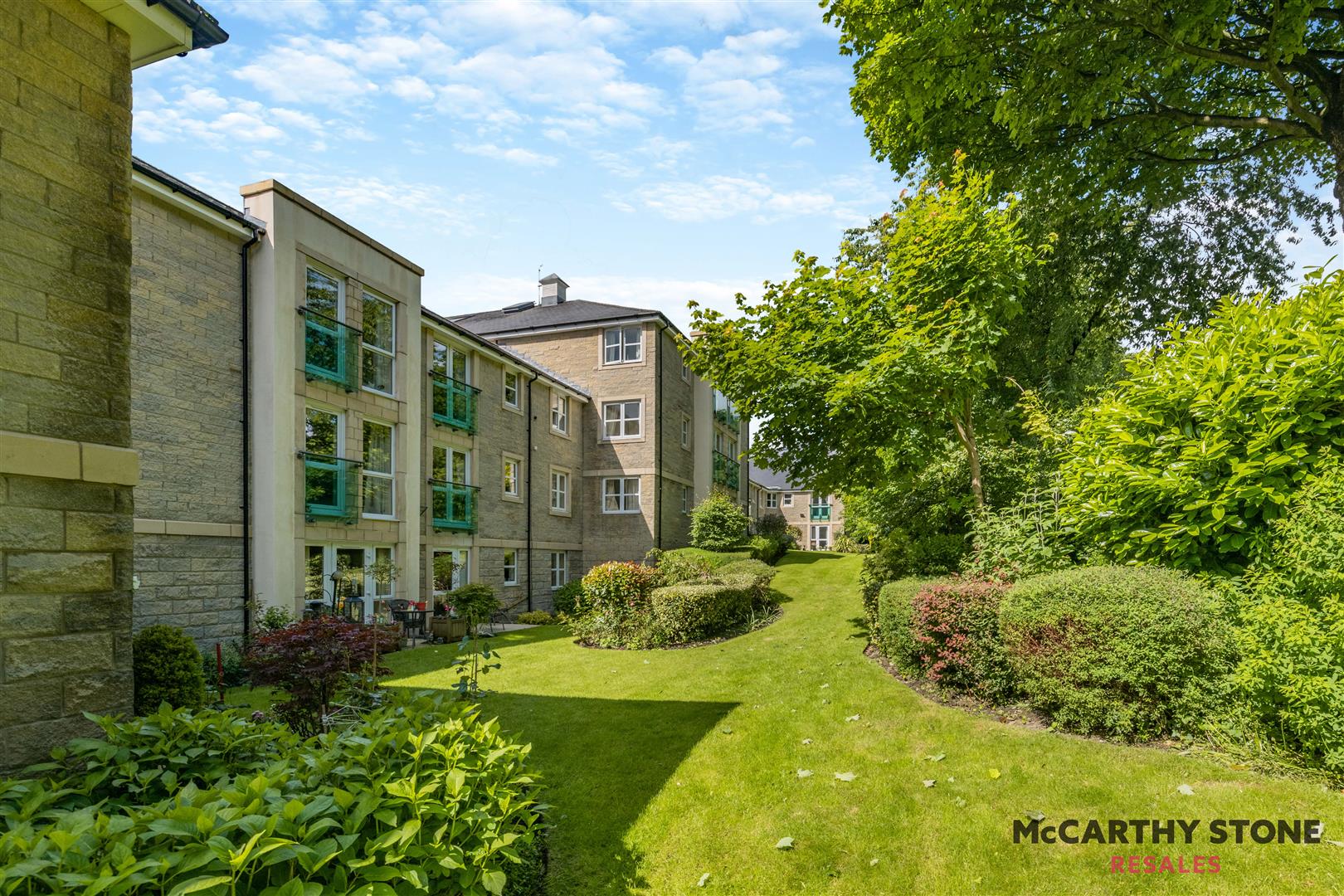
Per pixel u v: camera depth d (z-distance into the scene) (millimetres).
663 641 11148
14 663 3279
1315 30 8812
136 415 8711
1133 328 15164
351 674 6012
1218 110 10648
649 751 5668
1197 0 7332
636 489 22000
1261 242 14062
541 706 7258
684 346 9352
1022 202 12375
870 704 6477
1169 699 4762
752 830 4184
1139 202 13070
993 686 6066
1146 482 5543
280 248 10609
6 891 1752
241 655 8945
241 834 2148
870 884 3557
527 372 18625
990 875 3525
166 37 4219
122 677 3752
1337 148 8258
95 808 2289
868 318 8352
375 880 2172
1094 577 5254
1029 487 8680
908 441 9188
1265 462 4906
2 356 3336
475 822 2666
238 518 10039
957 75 9094
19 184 3455
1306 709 4008
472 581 16391
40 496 3439
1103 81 8453
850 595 14625
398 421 13258
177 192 9117
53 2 3672
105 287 3838
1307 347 5051
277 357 10414
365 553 12500
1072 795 4203
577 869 3824
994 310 8211
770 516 32656
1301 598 4445
